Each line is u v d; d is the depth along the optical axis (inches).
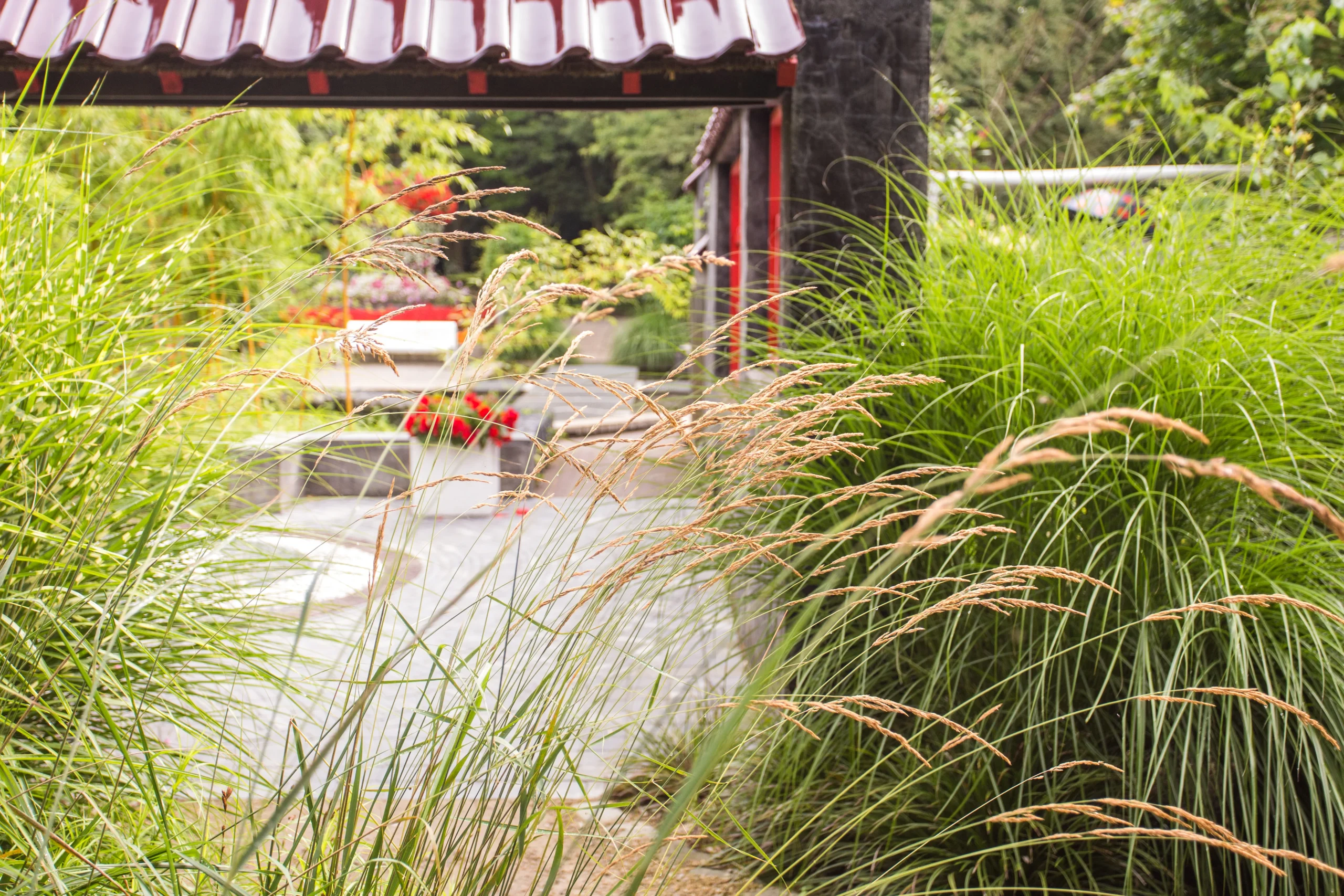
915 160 137.7
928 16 158.2
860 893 77.4
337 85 171.3
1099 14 491.8
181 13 165.0
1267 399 93.1
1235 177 119.8
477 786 72.5
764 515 106.6
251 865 61.2
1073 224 119.5
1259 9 335.0
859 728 96.3
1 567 61.5
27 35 161.0
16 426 69.5
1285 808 82.7
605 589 58.1
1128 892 79.6
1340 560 91.9
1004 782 93.0
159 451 84.3
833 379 115.9
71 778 64.8
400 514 63.2
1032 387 99.3
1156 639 88.8
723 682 102.2
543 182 1175.0
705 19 163.5
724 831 99.9
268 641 90.3
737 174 419.5
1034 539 94.7
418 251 66.8
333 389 257.4
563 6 170.4
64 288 79.0
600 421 64.4
